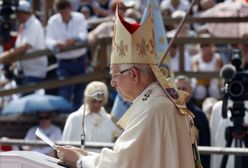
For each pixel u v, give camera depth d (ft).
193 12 136.67
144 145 49.90
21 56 129.08
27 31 129.18
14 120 128.26
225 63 134.31
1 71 138.62
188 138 50.93
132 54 51.39
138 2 140.87
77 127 85.10
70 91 128.26
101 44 126.21
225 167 85.87
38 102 118.32
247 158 84.94
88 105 85.66
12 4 124.98
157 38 84.89
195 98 123.65
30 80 131.13
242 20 120.16
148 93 51.31
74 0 144.87
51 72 134.21
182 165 50.42
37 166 48.37
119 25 51.90
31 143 85.40
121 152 49.73
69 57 127.54
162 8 135.33
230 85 82.07
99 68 127.24
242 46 117.29
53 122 121.19
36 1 149.07
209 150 76.79
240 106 82.17
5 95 129.18
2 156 48.70
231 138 82.89
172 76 84.38
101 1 145.69
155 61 52.29
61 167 48.88
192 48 133.69
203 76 123.03
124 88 52.01
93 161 50.65
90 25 135.33
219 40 120.88
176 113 50.70
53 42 127.13
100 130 85.46
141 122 50.14
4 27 125.49
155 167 49.78
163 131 50.08
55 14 134.31
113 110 87.97
